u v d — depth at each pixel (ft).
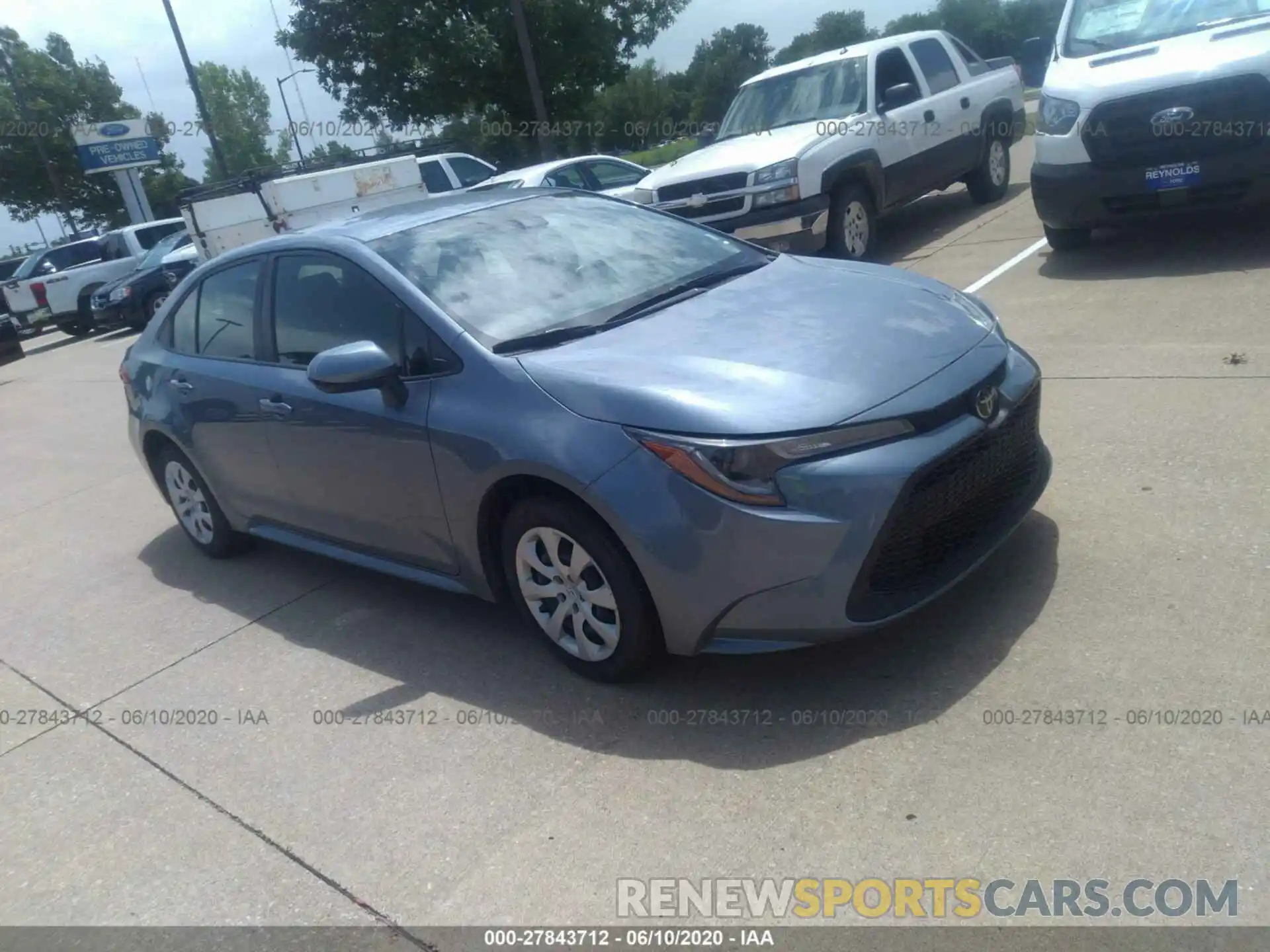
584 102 86.63
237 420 15.72
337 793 11.34
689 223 15.93
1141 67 22.89
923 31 35.45
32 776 12.96
